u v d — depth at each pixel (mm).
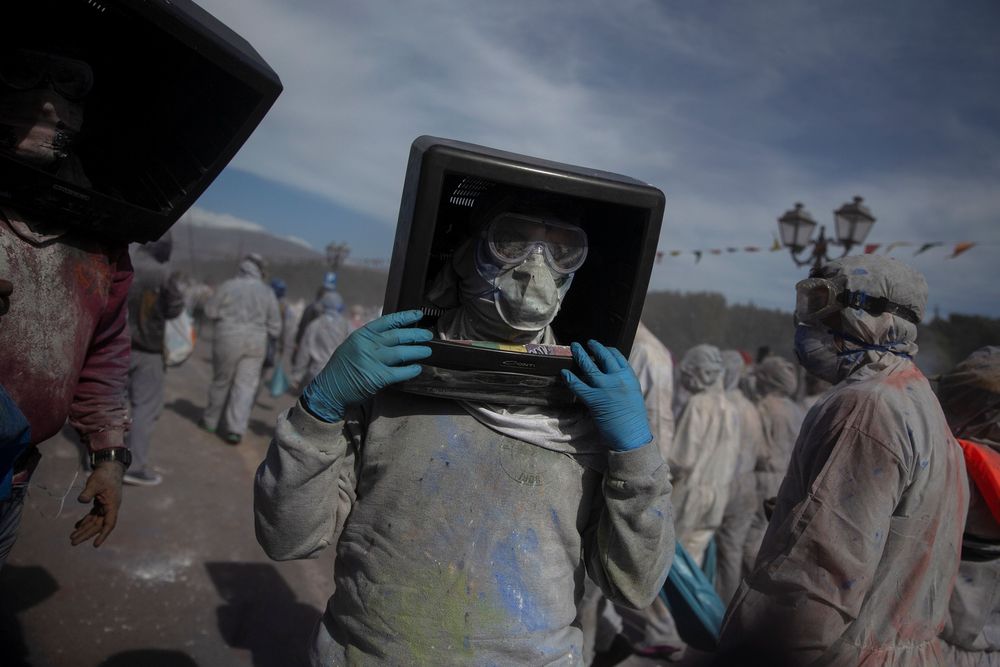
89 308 1861
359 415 1678
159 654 3184
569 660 1618
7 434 1511
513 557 1563
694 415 4242
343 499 1673
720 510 4289
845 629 1693
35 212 1653
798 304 2010
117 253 1942
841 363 1927
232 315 6941
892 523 1730
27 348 1710
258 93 1700
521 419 1629
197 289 24391
